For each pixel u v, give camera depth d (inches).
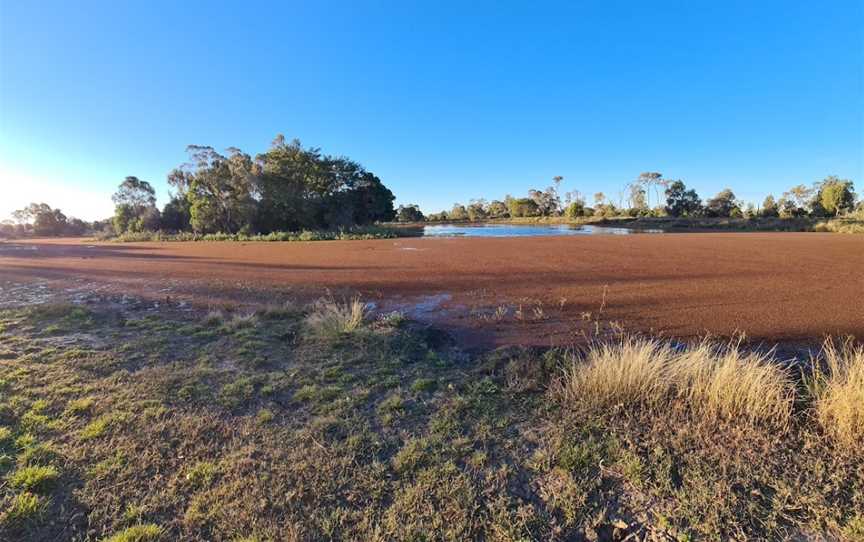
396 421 115.3
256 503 82.0
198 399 128.2
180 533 75.1
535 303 264.8
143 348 177.0
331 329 195.8
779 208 2290.8
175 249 847.1
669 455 95.5
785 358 159.9
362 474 91.2
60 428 109.1
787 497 81.5
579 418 113.8
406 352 174.4
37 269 472.1
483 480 89.3
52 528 76.0
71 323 218.7
